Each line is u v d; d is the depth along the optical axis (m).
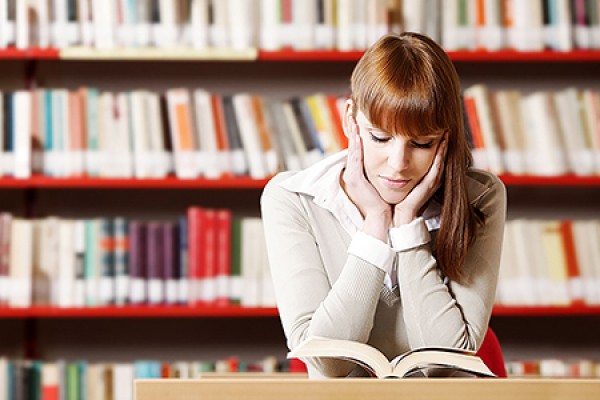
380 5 4.16
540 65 4.57
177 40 4.13
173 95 4.12
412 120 2.06
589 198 4.59
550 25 4.22
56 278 4.09
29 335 4.40
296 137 4.12
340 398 1.77
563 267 4.16
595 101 4.20
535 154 4.18
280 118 4.13
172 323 4.50
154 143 4.11
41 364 4.05
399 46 2.12
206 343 4.50
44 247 4.09
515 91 4.38
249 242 4.12
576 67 4.58
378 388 1.77
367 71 2.11
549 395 1.76
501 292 4.15
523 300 4.15
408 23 4.17
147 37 4.12
